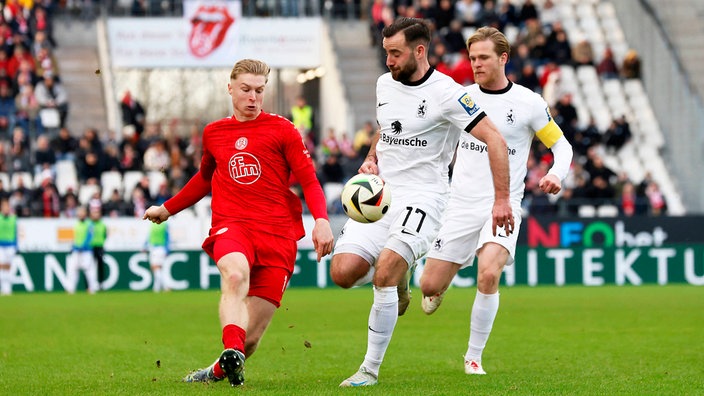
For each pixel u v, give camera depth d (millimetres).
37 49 103750
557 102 103062
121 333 50594
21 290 88375
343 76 114375
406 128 31234
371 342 30797
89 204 90438
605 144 107062
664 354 40344
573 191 95938
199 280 90375
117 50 109312
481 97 34906
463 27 112562
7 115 100062
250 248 29172
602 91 113062
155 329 52844
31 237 89562
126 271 90000
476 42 34531
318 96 123562
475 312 33875
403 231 30812
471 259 35125
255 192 29469
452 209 34875
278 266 29562
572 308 65125
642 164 107750
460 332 50125
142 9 112375
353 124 108438
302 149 29453
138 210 91000
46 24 106875
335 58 112562
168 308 67688
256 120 29516
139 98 138625
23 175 95562
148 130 104875
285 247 29672
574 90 112625
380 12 112312
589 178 97000
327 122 117125
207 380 30797
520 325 53781
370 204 30125
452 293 81188
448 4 110688
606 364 36969
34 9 106750
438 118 30875
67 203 91625
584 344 44375
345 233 31781
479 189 34469
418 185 31484
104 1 110625
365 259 31344
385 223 31453
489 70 34438
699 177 105250
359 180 30422
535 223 92688
